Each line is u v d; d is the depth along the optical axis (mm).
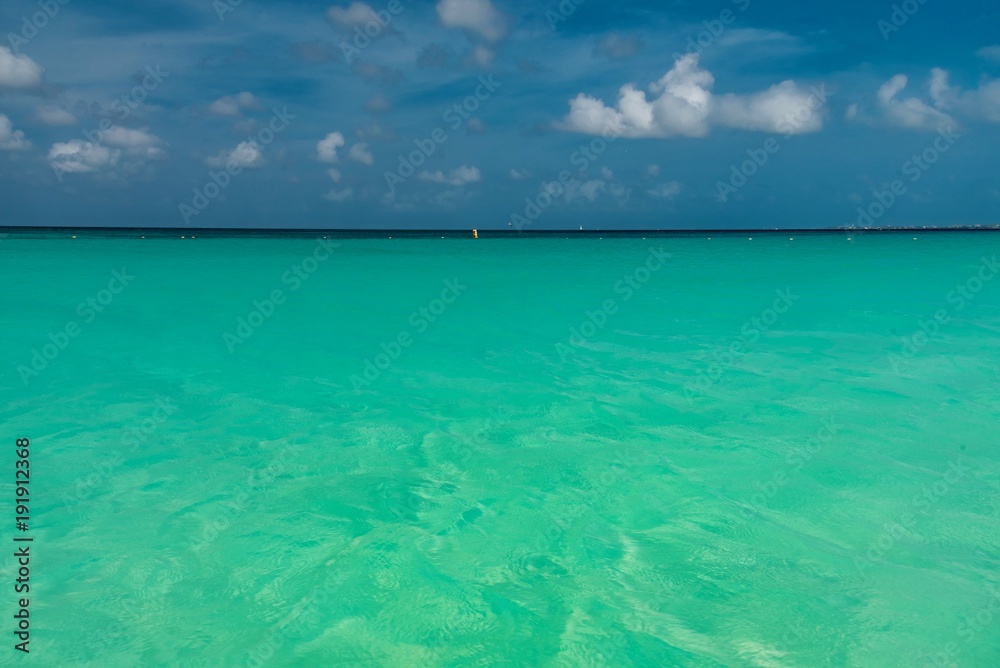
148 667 4234
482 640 4496
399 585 5152
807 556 5660
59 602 4941
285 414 9523
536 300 20922
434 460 7828
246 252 43594
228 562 5512
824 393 10609
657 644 4465
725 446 8289
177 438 8508
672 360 12992
